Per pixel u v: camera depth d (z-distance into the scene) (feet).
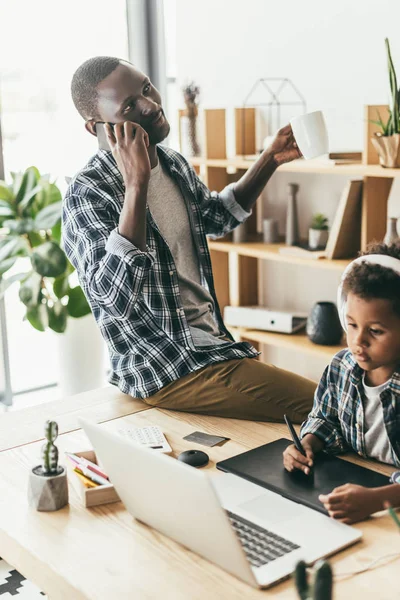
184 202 7.68
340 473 4.95
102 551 4.17
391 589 3.66
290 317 10.73
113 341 7.16
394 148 8.77
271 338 10.73
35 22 11.78
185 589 3.75
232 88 11.81
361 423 5.15
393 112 8.75
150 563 4.02
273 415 6.47
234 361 6.89
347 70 10.18
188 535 4.01
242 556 3.67
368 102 10.01
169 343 6.99
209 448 5.62
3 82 11.64
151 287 7.05
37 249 10.36
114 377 7.32
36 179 10.89
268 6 10.98
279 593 3.67
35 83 11.92
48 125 12.14
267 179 8.20
